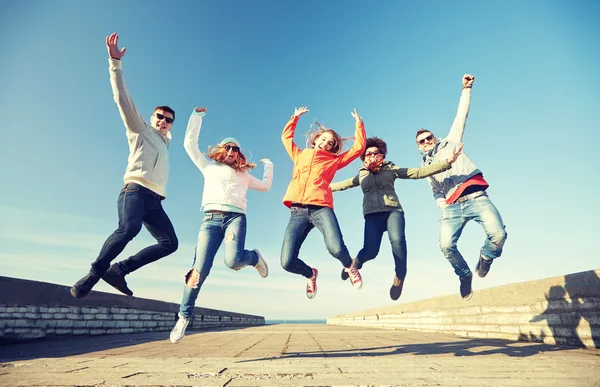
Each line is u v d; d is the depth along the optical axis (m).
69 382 1.63
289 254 3.02
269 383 1.61
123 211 2.75
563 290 3.60
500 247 3.32
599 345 3.16
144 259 3.01
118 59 2.80
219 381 1.66
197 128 3.35
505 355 2.81
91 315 5.69
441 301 6.54
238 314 16.75
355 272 2.91
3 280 4.27
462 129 3.75
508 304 4.52
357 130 3.38
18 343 4.38
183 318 2.78
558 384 1.54
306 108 3.57
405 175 3.53
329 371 1.94
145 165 2.92
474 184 3.43
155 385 1.57
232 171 3.12
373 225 3.58
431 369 2.00
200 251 2.83
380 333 6.91
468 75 3.80
